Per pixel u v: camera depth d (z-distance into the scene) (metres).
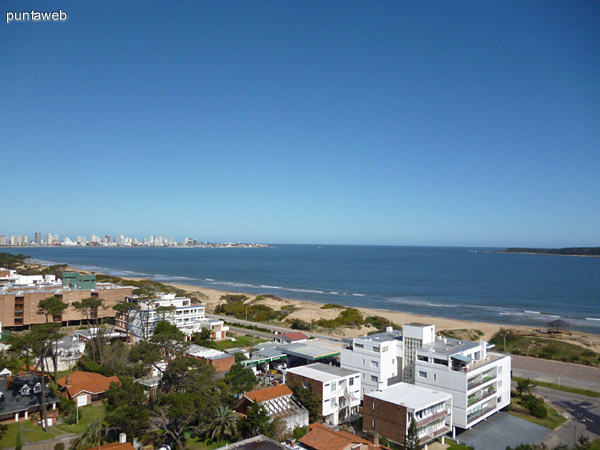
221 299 188.50
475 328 133.12
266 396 56.75
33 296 115.12
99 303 106.44
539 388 76.00
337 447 43.69
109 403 58.19
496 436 56.12
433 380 59.97
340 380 63.62
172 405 47.50
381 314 159.12
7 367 68.88
